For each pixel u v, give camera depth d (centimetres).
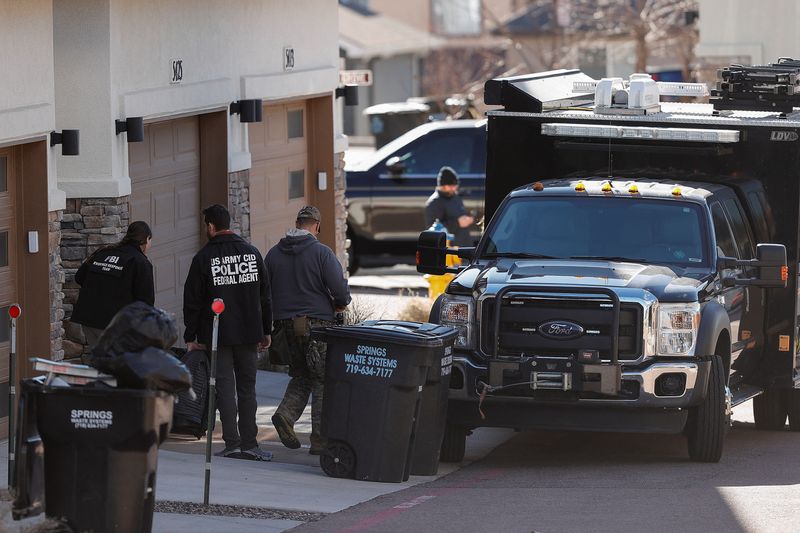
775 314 2884
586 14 9650
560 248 2727
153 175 3162
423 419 2377
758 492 2247
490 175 3077
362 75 4178
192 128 3353
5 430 2558
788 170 2877
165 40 3077
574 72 3322
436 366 2341
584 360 2419
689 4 8050
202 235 3403
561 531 1945
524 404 2475
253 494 2167
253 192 3700
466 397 2481
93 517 1686
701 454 2536
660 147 2969
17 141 2492
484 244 2777
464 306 2517
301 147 3969
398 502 2153
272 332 2550
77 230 2850
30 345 2602
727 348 2608
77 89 2833
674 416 2464
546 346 2455
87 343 2692
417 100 7844
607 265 2603
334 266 2548
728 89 2988
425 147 5200
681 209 2717
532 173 3064
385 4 13912
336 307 2573
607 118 2955
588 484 2342
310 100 3991
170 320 1727
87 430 1672
